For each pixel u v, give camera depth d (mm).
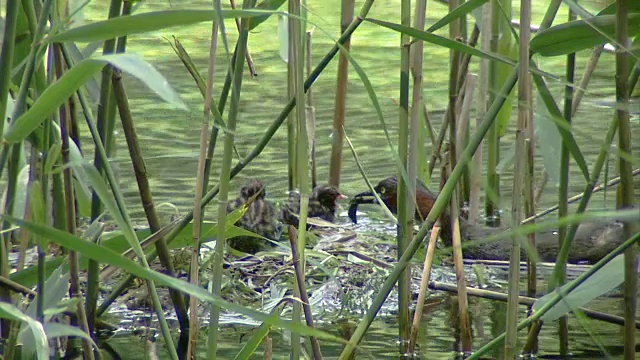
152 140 19031
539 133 8594
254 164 18281
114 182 7992
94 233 9383
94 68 5988
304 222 7547
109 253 5867
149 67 5457
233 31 27547
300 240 7598
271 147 19266
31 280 8719
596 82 22000
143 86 24328
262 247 14109
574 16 9812
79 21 9453
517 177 7316
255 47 27562
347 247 13906
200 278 11953
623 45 6656
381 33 28734
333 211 16109
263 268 12812
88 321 9617
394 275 7836
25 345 7520
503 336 7602
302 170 7488
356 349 9641
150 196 9133
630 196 7008
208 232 9211
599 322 10484
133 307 11328
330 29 27938
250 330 10484
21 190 9008
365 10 7820
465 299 9477
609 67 23703
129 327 10570
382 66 25031
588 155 17578
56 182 8844
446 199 7594
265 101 21969
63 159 7625
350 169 18188
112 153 11664
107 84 8977
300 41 7340
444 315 10930
